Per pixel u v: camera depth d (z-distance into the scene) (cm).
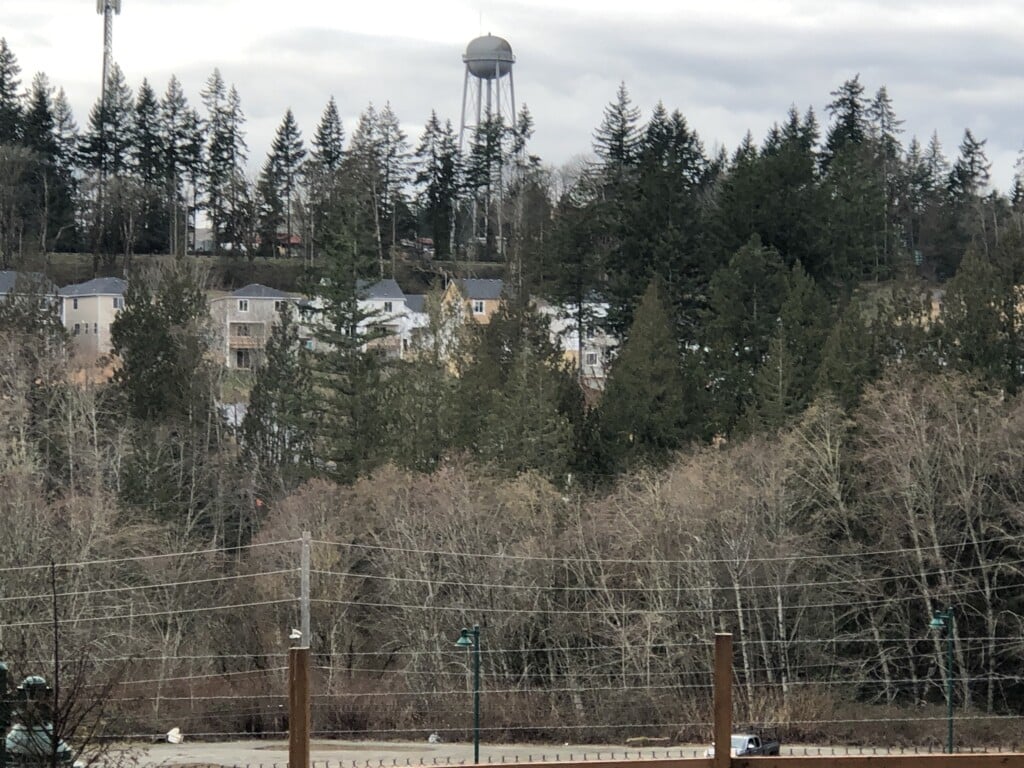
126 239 14625
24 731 1912
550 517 5650
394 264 14375
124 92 16250
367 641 5731
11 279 12650
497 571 5328
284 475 7425
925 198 14838
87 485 6612
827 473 5759
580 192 11806
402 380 7919
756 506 5481
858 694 5434
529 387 7012
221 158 16088
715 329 8150
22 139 15812
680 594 5338
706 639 5116
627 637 5141
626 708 4650
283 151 16525
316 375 8588
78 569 5175
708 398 7456
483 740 4500
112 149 15950
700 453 6384
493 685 5097
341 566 5744
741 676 5250
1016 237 8362
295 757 1437
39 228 14750
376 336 8356
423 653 5084
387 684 5150
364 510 6094
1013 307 7050
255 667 5544
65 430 7075
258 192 15762
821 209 9381
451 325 9569
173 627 5716
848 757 1502
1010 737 4450
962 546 5416
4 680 1947
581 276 9994
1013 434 5650
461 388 7462
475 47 16788
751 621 5356
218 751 4034
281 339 8275
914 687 5231
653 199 9625
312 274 9712
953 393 5900
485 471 6338
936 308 9244
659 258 9406
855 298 8156
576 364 9988
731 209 9375
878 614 5541
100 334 12331
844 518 5588
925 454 5572
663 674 4675
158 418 7856
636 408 7075
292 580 5603
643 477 5775
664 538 5375
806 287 7825
